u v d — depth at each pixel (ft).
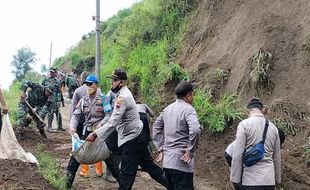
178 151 20.72
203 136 33.47
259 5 39.58
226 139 32.17
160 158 21.79
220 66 38.40
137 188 27.68
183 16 50.03
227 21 42.42
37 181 24.34
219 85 36.86
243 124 19.40
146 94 43.55
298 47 34.32
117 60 55.52
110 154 24.82
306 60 33.37
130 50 53.78
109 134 22.72
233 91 35.37
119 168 24.97
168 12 51.90
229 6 43.42
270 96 33.32
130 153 22.91
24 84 41.34
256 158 18.98
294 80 33.04
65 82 72.84
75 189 26.32
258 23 37.55
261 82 33.76
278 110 31.58
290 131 30.42
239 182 19.40
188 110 20.74
